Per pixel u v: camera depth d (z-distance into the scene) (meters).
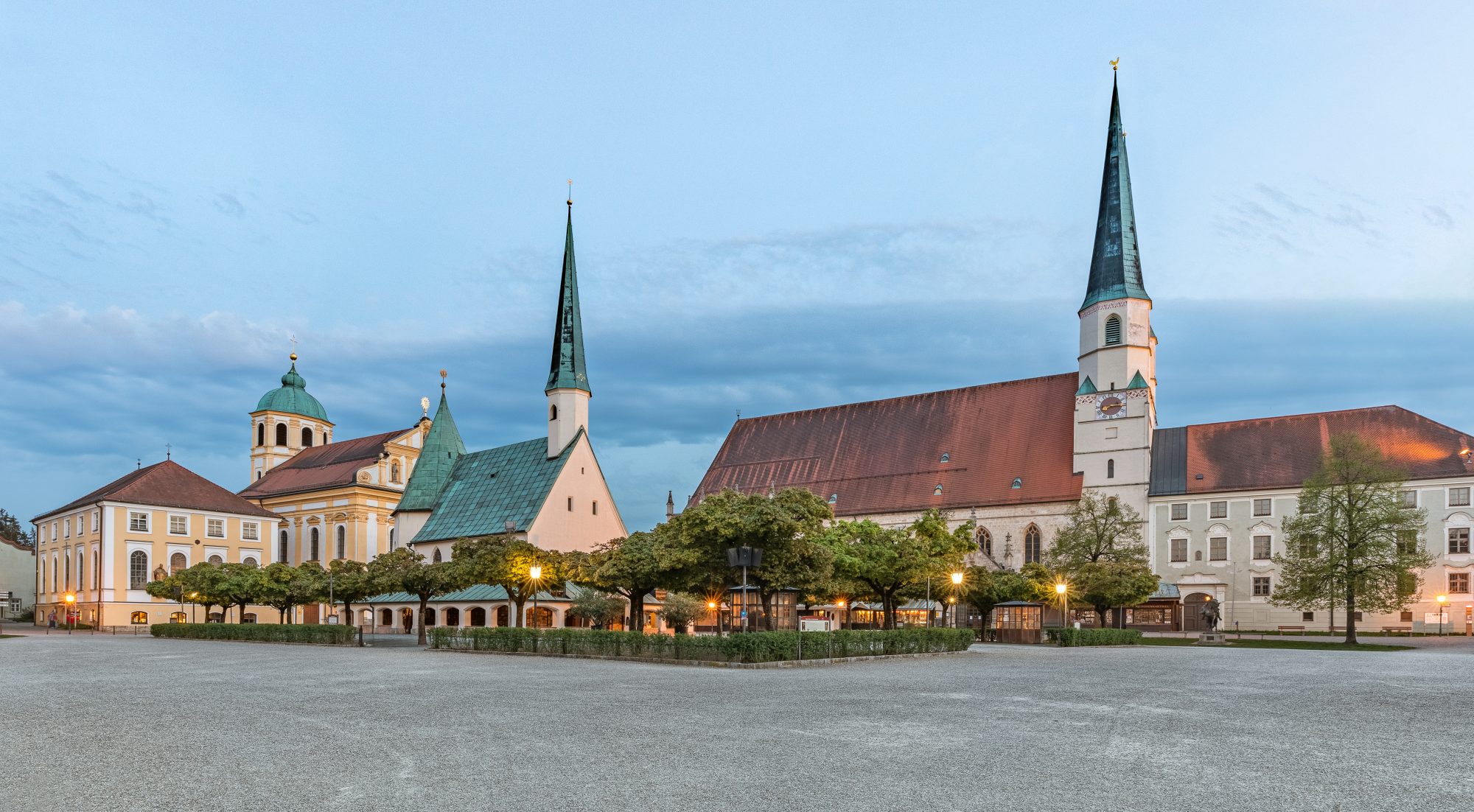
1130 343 107.56
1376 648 63.88
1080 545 90.56
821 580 48.16
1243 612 99.69
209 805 13.18
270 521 118.69
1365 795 14.00
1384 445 97.69
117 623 103.81
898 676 35.44
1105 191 111.38
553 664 42.50
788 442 132.38
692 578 48.84
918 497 116.44
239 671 37.66
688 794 13.81
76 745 18.16
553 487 87.25
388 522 124.25
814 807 13.06
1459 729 20.86
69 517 113.75
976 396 121.81
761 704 24.92
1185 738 19.06
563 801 13.37
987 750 17.44
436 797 13.62
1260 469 101.75
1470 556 90.69
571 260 94.69
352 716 22.20
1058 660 46.88
